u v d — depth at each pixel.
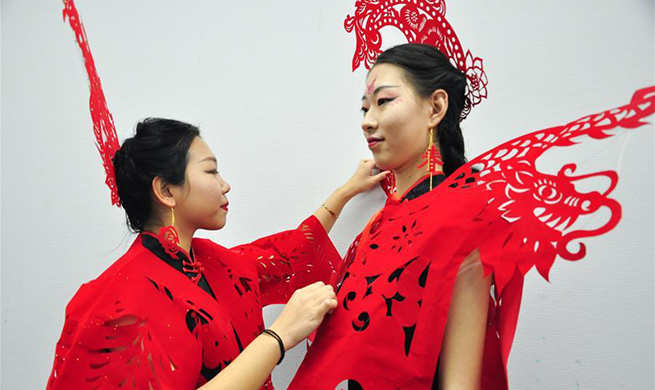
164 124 1.23
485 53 1.46
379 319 0.95
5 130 1.78
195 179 1.21
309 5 1.60
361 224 1.52
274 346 1.05
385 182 1.49
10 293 1.74
